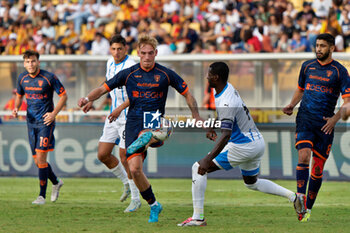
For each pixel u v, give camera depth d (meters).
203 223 15.50
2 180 31.67
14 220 17.03
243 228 14.99
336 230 14.66
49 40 50.88
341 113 16.27
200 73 37.53
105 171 32.81
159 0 50.88
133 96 16.05
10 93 41.25
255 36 43.97
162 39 47.41
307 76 17.22
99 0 53.44
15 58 40.78
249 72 37.59
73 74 40.25
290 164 31.02
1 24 54.78
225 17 47.34
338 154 30.39
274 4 46.00
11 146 33.47
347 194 25.52
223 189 27.75
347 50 42.84
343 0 45.06
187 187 28.50
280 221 16.84
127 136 16.08
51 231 14.62
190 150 32.19
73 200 23.69
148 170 32.72
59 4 54.28
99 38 48.66
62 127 33.16
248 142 16.28
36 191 27.06
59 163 33.25
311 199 17.45
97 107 39.47
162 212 19.30
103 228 15.12
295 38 43.66
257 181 17.72
